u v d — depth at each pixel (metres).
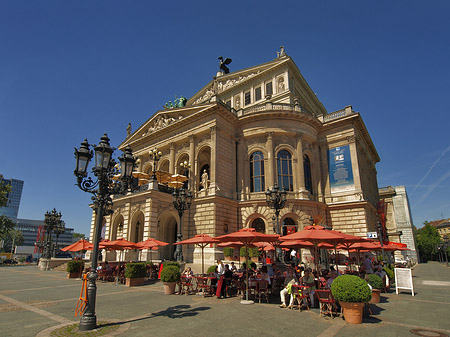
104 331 9.09
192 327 9.64
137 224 36.41
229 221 33.12
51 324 10.01
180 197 22.64
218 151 34.28
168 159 40.25
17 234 120.06
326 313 11.81
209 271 19.95
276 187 21.39
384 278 18.77
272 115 35.53
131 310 12.22
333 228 35.12
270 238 14.79
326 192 36.75
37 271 34.47
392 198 70.38
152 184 31.41
